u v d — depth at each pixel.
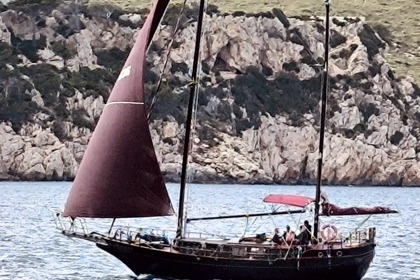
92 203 135.38
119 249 136.75
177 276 135.25
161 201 136.75
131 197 135.75
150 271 136.38
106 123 138.00
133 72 139.00
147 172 136.50
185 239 138.25
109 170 135.88
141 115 137.50
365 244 140.25
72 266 162.62
